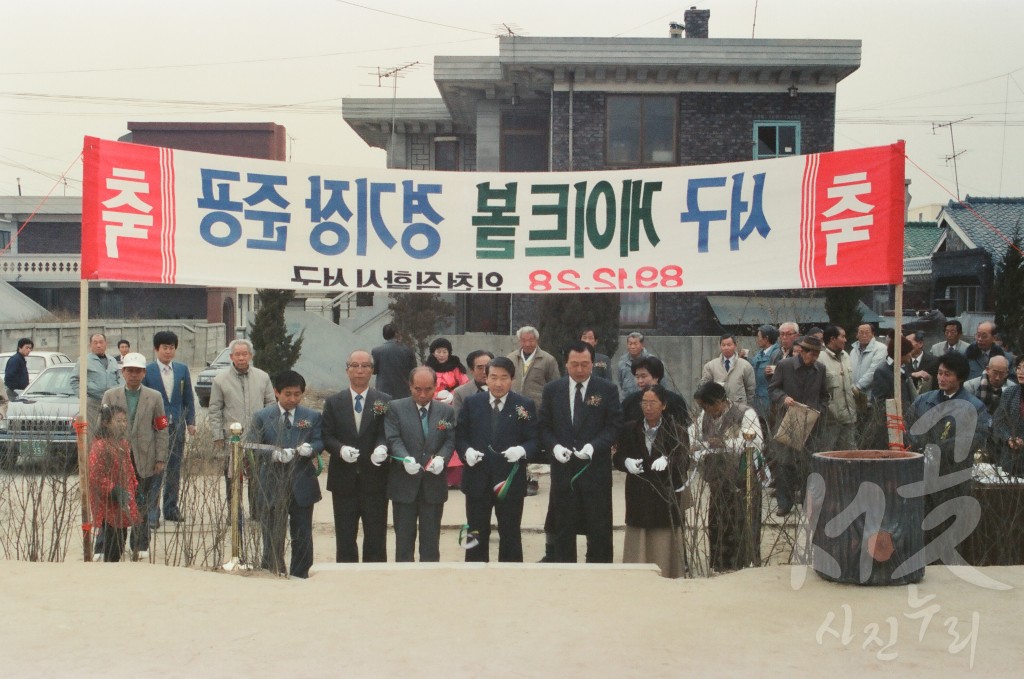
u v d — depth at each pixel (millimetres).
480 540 7246
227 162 7301
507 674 4445
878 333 22828
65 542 7352
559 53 19750
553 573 6254
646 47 19734
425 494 7199
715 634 4980
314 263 7484
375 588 5875
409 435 7207
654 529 6969
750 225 7387
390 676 4426
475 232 7625
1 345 32625
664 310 20531
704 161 20406
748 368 11250
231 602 5562
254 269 7359
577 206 7605
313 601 5594
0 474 7137
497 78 21094
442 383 11227
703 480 6750
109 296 42938
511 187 7613
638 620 5215
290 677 4414
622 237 7582
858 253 7090
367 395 7344
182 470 7430
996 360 8352
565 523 7137
